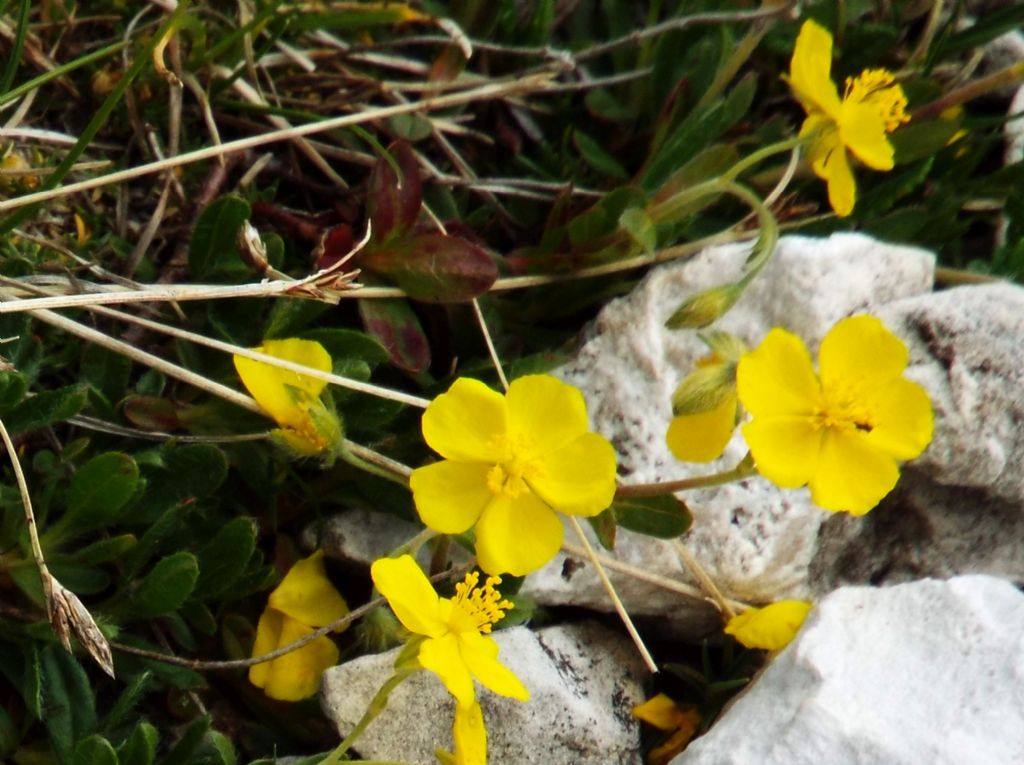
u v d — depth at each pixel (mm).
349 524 261
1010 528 264
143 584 240
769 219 248
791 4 276
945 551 266
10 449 230
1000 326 260
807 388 232
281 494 264
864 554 266
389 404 255
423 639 227
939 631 247
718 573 258
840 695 240
